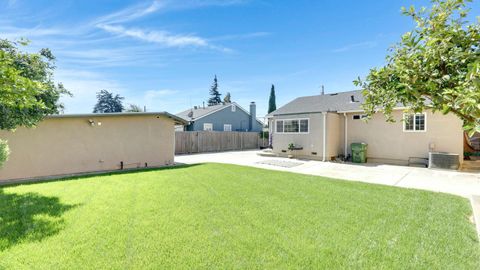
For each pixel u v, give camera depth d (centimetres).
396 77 287
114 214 456
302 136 1428
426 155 1134
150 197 572
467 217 448
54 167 967
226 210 480
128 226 401
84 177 864
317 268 284
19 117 647
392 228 395
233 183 729
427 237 363
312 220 429
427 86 230
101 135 1070
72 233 375
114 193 611
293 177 828
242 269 282
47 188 677
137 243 343
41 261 297
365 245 339
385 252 320
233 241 349
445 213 464
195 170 984
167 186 688
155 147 1208
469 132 182
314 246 335
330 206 506
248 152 1948
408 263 295
